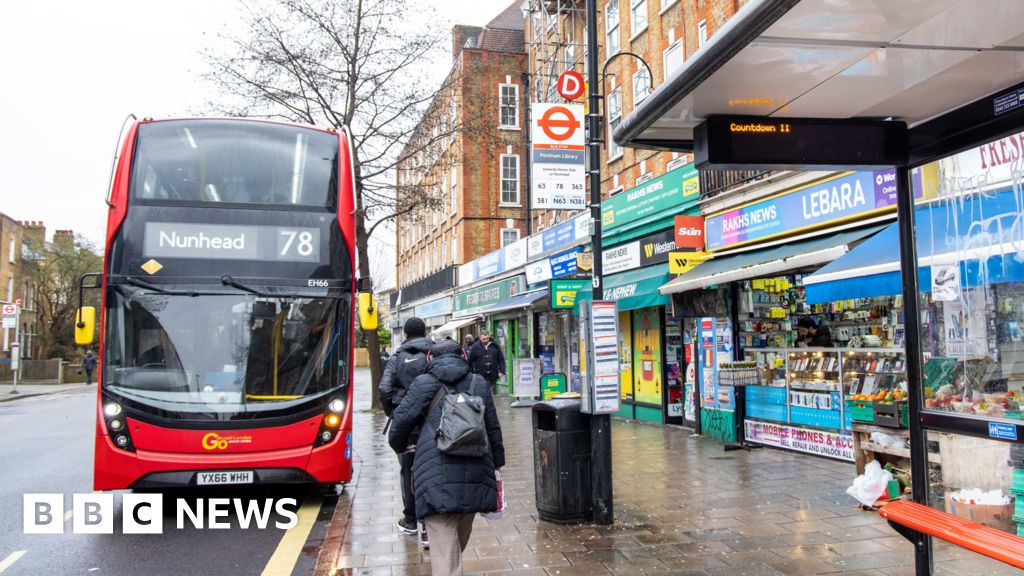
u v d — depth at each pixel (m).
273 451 7.31
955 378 4.28
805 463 8.99
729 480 8.10
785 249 10.10
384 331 64.56
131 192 7.66
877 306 9.08
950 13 3.14
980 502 4.58
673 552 5.46
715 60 3.41
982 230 4.14
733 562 5.19
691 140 4.94
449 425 4.25
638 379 14.76
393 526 6.63
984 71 3.86
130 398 7.12
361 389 32.41
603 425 6.38
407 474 6.28
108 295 7.37
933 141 4.32
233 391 7.33
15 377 31.09
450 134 19.91
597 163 6.52
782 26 3.24
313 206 8.06
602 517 6.31
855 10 3.08
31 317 49.34
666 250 13.91
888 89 4.08
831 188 9.44
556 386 15.40
